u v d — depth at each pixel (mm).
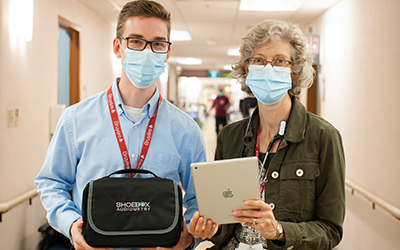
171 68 13742
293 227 1259
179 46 8688
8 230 2555
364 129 3094
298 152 1368
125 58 1338
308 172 1336
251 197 1126
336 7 4102
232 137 1584
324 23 4633
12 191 2646
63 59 4215
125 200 1158
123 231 1134
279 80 1383
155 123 1414
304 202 1339
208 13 5203
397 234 2391
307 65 1458
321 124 1382
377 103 2799
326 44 4223
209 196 1117
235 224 1474
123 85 1396
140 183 1188
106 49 5332
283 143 1376
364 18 3137
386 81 2627
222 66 13797
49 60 3365
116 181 1186
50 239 2938
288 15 5066
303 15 5000
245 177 1102
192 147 1475
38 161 3131
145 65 1311
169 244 1163
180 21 5781
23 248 2789
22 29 2770
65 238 2928
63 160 1387
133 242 1143
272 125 1466
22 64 2818
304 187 1341
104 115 1394
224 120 10922
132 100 1399
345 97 3666
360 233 3107
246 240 1424
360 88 3213
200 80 24500
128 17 1323
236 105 17922
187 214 1450
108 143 1351
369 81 2988
